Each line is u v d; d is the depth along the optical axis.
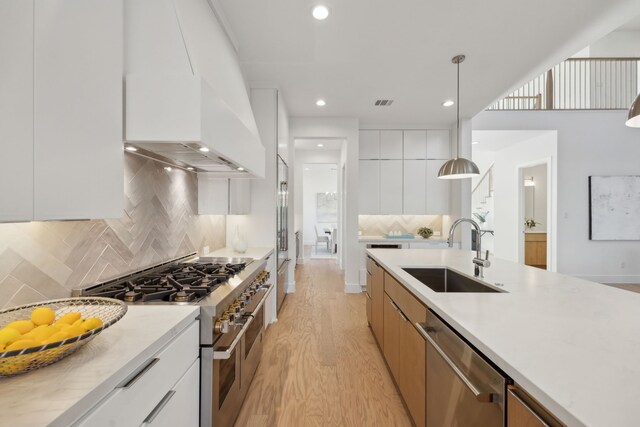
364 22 2.60
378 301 2.96
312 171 11.79
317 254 9.60
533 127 5.74
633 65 6.53
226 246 3.87
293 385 2.40
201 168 2.51
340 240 7.51
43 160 0.95
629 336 1.07
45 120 0.95
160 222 2.29
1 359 0.74
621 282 5.77
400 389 2.14
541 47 2.99
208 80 1.65
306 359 2.82
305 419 2.01
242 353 2.03
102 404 0.80
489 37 2.83
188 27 1.62
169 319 1.25
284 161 4.49
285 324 3.71
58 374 0.82
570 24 2.63
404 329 2.03
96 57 1.18
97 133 1.19
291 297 4.88
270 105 3.87
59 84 1.01
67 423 0.68
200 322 1.44
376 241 5.32
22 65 0.88
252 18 2.50
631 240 5.76
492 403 1.00
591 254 5.80
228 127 1.87
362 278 5.25
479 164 9.74
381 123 5.71
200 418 1.44
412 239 5.44
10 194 0.85
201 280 1.84
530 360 0.89
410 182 5.76
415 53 3.10
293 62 3.29
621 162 5.78
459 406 1.25
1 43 0.82
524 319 1.25
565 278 2.08
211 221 3.35
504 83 3.87
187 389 1.30
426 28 2.69
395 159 5.76
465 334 1.15
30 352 0.77
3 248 1.16
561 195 5.79
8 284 1.18
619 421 0.62
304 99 4.43
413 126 5.74
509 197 7.15
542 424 0.76
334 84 3.90
